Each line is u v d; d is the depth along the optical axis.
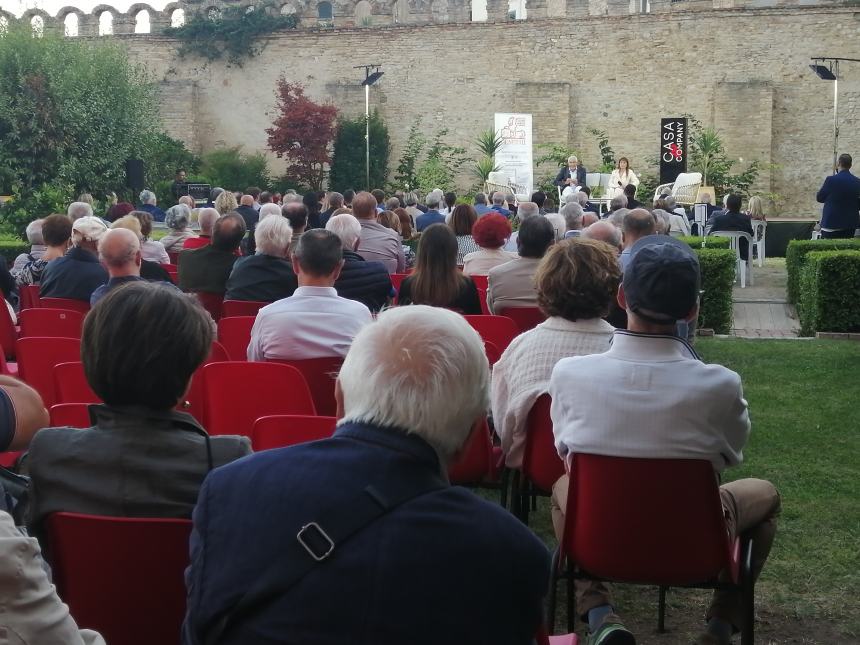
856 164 28.81
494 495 5.76
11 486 2.56
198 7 32.06
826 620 4.12
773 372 8.59
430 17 32.34
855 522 5.14
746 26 29.08
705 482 3.13
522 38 30.55
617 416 3.15
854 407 7.36
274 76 31.80
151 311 2.53
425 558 1.84
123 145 25.27
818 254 10.73
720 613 3.54
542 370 4.00
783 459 6.17
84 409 3.57
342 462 1.92
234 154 31.23
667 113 29.84
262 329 4.92
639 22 29.78
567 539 3.35
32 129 23.12
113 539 2.47
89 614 2.54
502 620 1.87
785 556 4.73
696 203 21.77
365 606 1.82
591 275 4.00
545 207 17.09
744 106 28.75
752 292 14.82
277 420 3.34
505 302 6.46
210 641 1.89
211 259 7.72
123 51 27.69
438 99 31.14
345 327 4.89
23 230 18.98
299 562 1.84
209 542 1.94
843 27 28.50
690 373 3.16
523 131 27.14
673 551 3.21
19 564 1.71
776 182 29.30
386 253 9.18
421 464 1.93
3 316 6.85
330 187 30.38
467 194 30.95
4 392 2.45
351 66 31.48
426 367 1.96
